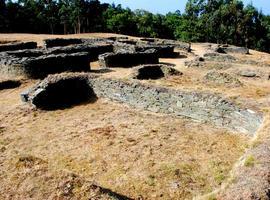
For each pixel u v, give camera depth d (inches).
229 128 441.7
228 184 228.8
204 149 394.9
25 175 247.1
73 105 575.2
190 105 483.2
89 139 430.0
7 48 1024.2
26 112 530.3
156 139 425.4
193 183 319.3
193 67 850.1
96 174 341.4
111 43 1128.8
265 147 273.0
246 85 616.1
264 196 205.8
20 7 2352.4
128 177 333.1
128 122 490.3
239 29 2588.6
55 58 716.0
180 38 2603.3
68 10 2474.2
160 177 331.6
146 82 593.0
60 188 229.5
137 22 2598.4
